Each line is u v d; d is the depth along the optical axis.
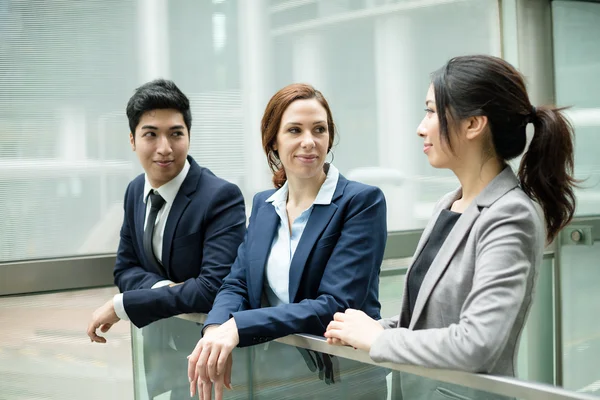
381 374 1.75
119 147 3.52
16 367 3.34
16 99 3.32
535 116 1.68
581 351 4.73
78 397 3.48
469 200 1.75
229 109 3.75
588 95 4.75
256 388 2.19
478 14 4.49
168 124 2.67
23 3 3.30
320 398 1.95
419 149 4.32
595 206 4.73
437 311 1.69
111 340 3.54
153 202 2.76
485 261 1.54
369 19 4.16
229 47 3.74
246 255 2.38
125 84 3.52
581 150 4.69
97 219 3.49
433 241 1.80
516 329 1.58
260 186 3.85
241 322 2.01
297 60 3.94
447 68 1.72
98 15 3.45
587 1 4.72
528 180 1.68
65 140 3.41
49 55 3.37
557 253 4.64
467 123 1.69
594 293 4.75
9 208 3.32
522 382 1.44
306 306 2.06
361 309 2.17
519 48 4.51
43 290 3.36
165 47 3.59
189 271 2.71
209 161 3.71
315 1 3.99
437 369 1.60
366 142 4.17
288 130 2.25
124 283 2.83
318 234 2.21
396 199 4.26
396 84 4.25
